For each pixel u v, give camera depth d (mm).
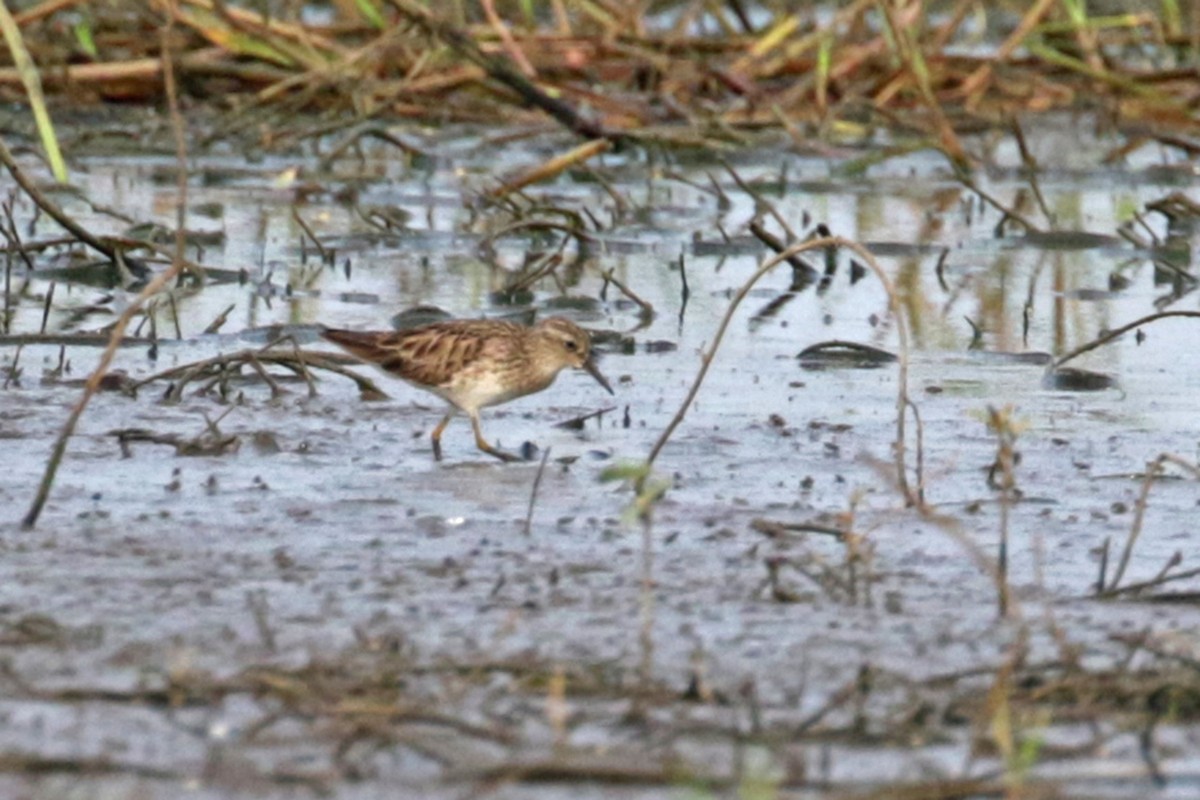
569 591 9844
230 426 13406
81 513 11125
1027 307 17234
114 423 13305
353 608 9461
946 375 15461
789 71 27531
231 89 26641
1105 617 9586
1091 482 12359
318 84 25438
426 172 24609
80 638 8867
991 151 25703
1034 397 14766
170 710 8000
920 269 19969
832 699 8266
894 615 9539
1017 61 28797
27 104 26203
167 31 18359
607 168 24656
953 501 11875
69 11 28484
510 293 17906
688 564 10414
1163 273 19641
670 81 26859
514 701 8180
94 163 24484
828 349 15969
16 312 16906
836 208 23141
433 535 10906
